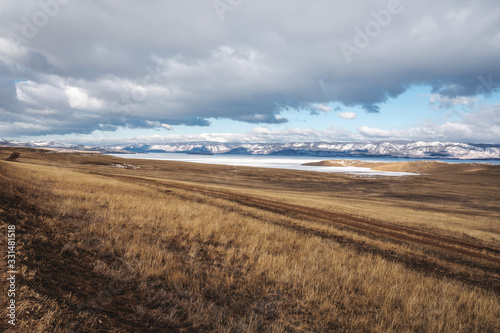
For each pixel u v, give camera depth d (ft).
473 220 100.22
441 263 38.42
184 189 94.43
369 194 219.41
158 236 26.78
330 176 352.08
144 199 50.62
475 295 22.16
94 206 35.45
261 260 23.07
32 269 13.21
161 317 12.21
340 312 15.97
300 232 44.78
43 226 20.99
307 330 13.52
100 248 19.42
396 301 18.88
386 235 56.54
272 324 13.11
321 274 21.52
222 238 29.94
